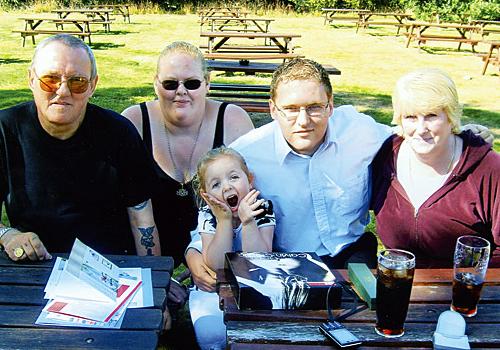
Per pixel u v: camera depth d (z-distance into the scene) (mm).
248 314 1964
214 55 9703
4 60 12023
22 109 2676
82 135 2686
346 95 9461
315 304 2018
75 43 2541
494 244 2586
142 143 2896
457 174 2533
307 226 2838
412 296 2152
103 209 2785
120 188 2828
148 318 1999
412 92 2447
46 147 2656
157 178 2984
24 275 2283
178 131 3355
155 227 2988
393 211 2672
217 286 2191
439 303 2109
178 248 3383
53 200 2703
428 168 2600
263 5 24641
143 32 17234
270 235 2623
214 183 2596
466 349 1788
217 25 19094
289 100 2568
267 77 10867
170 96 3223
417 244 2656
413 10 22719
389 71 11898
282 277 2076
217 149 2686
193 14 23594
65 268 2172
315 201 2783
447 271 2375
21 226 2756
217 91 8109
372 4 24391
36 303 2068
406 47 15586
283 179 2785
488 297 2152
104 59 12320
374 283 2113
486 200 2539
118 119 2805
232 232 2592
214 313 2699
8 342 1825
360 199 2836
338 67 12164
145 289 2197
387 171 2699
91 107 2756
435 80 2436
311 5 24391
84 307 2039
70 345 1822
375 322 1961
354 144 2793
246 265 2176
